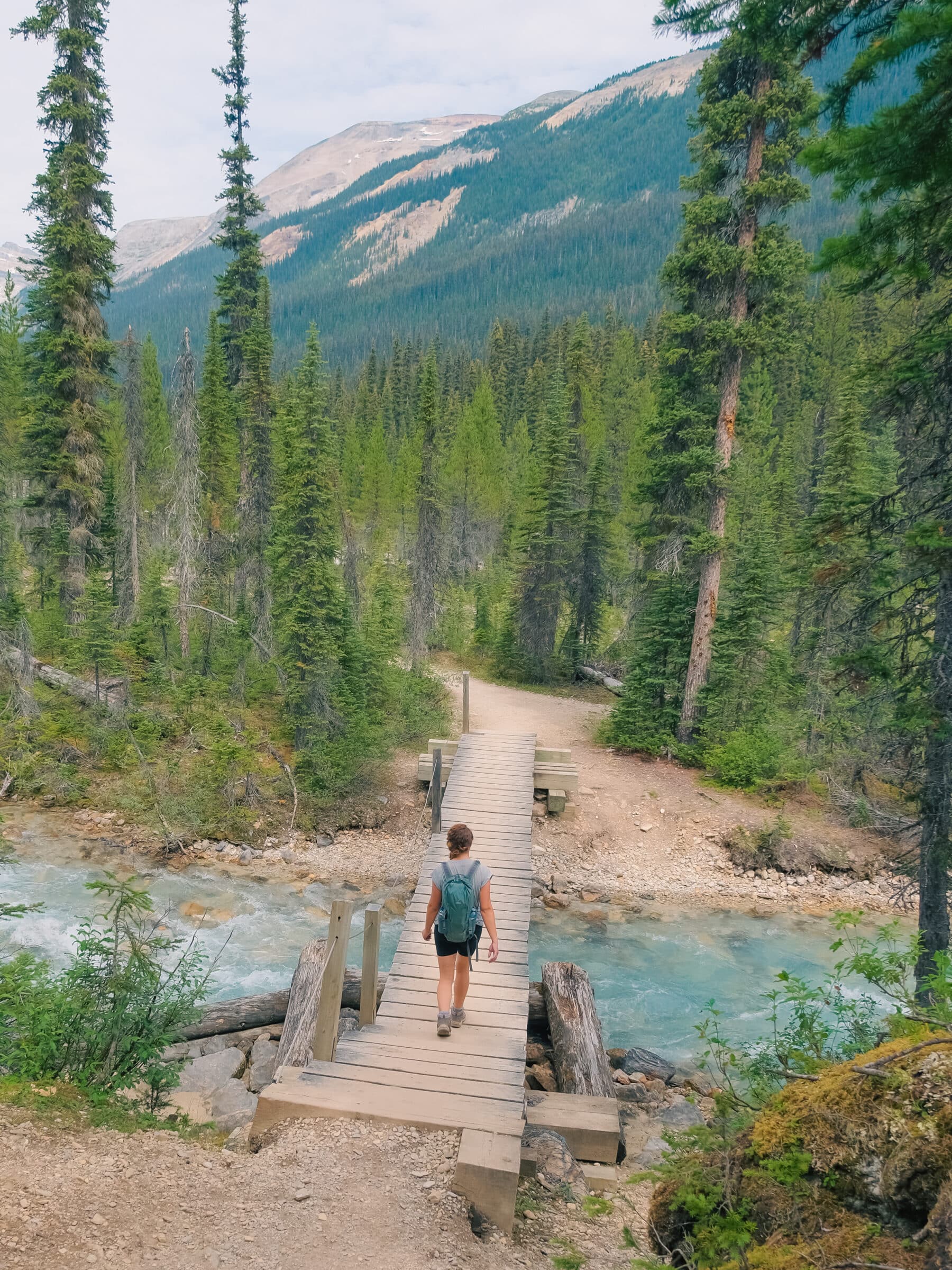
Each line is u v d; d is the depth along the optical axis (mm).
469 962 8320
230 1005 11188
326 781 21469
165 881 17781
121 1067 6988
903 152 4699
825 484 25812
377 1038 8047
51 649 27594
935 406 8391
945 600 9500
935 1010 4957
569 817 20906
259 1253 4641
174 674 26891
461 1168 5688
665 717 25109
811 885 19219
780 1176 4285
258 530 30312
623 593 35812
